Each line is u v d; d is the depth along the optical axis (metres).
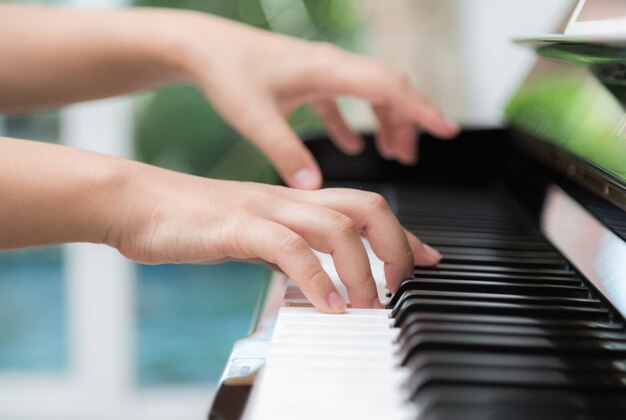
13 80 0.95
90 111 2.05
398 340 0.53
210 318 2.12
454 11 1.45
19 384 2.10
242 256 0.59
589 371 0.48
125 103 2.06
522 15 1.29
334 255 0.59
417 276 0.62
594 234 0.64
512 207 0.84
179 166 2.09
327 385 0.47
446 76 1.47
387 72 0.91
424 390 0.46
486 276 0.63
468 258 0.67
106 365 2.10
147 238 0.60
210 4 2.03
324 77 0.91
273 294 0.61
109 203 0.61
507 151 0.93
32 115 2.04
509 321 0.54
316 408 0.45
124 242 0.61
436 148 0.95
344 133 0.96
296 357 0.50
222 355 2.11
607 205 0.63
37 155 0.62
